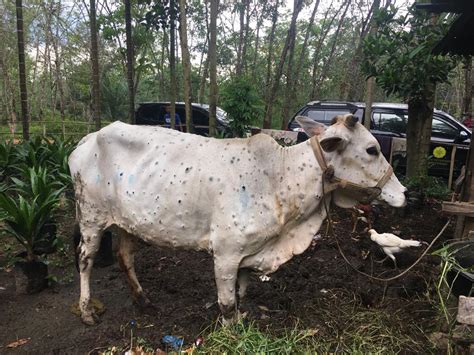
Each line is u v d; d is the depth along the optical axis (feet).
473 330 7.93
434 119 31.58
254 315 10.98
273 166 9.48
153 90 83.10
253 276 13.79
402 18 22.03
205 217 9.39
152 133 10.41
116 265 15.17
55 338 10.69
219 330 9.38
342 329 10.13
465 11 13.42
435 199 24.12
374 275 13.91
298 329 9.89
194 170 9.47
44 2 65.05
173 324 10.98
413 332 10.19
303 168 9.48
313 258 15.60
